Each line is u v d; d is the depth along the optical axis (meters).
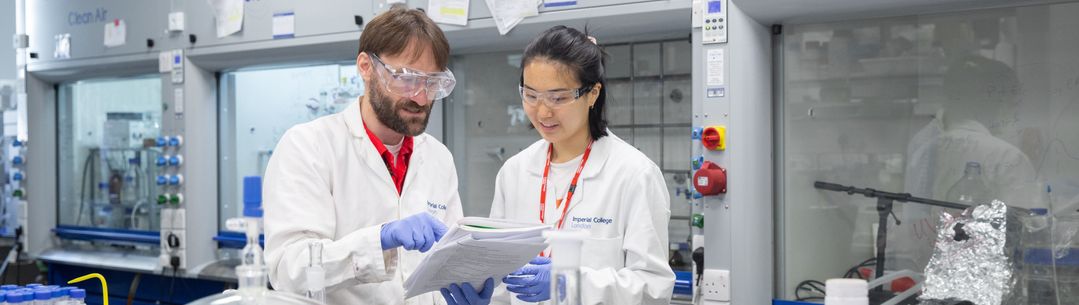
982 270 1.96
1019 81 2.54
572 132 1.86
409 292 1.51
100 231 4.38
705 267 2.66
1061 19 2.49
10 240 4.59
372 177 1.75
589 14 2.82
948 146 2.63
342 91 3.70
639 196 1.89
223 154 4.00
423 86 1.60
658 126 3.10
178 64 3.80
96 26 4.11
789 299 2.80
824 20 2.71
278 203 1.63
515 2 2.94
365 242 1.51
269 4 3.51
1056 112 2.50
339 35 3.33
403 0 3.17
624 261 1.94
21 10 4.45
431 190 1.87
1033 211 2.49
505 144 3.39
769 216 2.73
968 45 2.60
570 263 1.08
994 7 2.55
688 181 3.04
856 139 2.73
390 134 1.78
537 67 1.79
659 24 2.83
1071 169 2.47
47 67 4.34
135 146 4.31
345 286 1.60
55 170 4.60
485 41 3.16
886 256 2.70
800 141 2.79
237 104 3.98
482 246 1.39
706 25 2.62
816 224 2.78
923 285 2.21
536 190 2.05
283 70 3.86
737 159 2.59
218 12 3.65
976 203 2.59
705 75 2.63
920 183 2.66
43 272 4.48
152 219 4.25
